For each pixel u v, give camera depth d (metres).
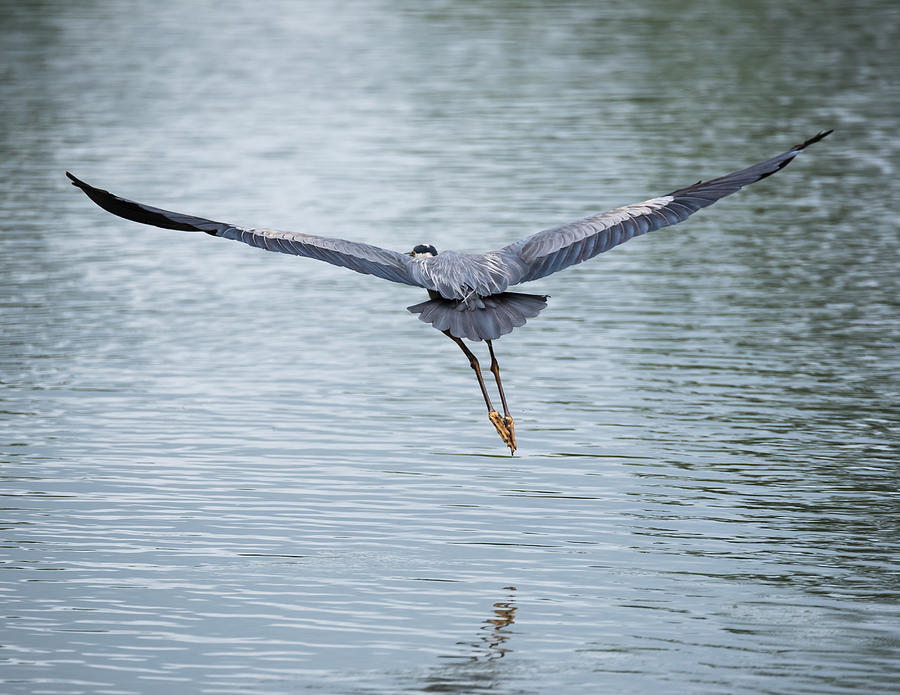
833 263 23.17
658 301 21.34
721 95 36.91
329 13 51.91
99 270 23.33
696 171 28.66
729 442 15.57
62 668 10.55
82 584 12.09
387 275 7.42
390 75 40.31
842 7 51.03
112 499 14.04
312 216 25.44
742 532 13.18
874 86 37.94
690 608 11.58
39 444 15.58
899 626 11.22
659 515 13.61
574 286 22.39
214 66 42.06
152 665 10.60
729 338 19.45
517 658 10.70
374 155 30.95
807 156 30.86
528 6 52.47
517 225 24.50
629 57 42.28
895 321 20.06
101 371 18.20
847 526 13.31
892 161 30.47
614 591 11.93
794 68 40.44
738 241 24.84
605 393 17.30
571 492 14.23
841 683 10.23
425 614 11.50
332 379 18.00
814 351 18.81
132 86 39.12
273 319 20.81
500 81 39.12
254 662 10.65
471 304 7.39
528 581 12.16
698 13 50.06
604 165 29.42
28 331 19.89
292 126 34.12
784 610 11.52
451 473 14.78
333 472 14.81
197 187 28.06
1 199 27.66
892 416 16.36
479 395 17.39
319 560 12.59
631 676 10.38
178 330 20.09
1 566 12.41
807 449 15.34
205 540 13.03
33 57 43.38
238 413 16.67
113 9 53.19
